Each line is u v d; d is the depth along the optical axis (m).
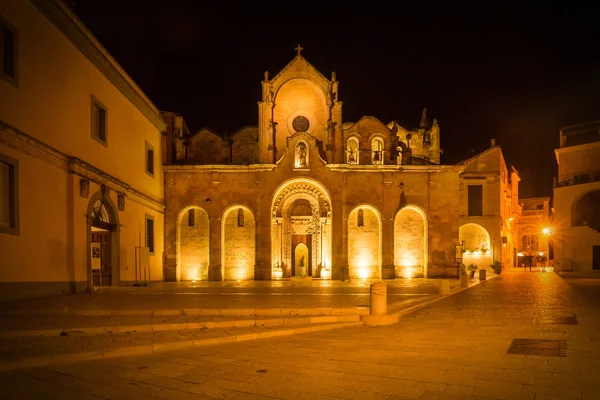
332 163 34.78
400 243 35.25
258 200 34.66
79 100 20.45
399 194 35.09
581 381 7.23
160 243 33.12
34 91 17.05
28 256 16.47
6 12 15.48
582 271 46.25
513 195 60.22
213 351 9.89
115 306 14.81
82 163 19.94
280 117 36.03
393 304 16.55
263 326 12.73
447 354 9.20
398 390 6.99
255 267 34.09
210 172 34.62
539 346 9.76
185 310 14.08
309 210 36.28
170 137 35.22
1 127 14.98
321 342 10.75
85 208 20.39
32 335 10.62
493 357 8.88
